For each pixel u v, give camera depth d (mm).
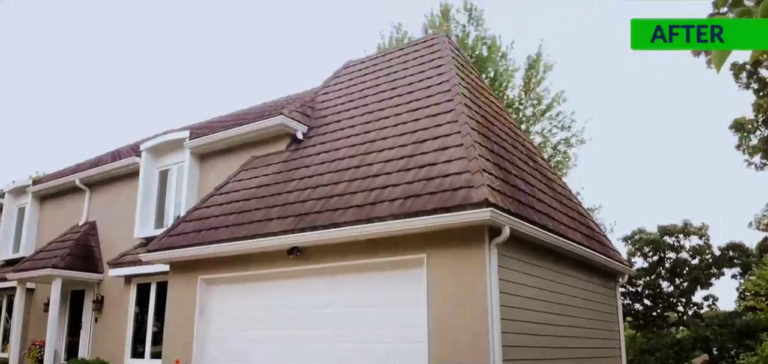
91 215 14680
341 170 9148
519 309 7520
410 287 7656
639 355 19297
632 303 21359
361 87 11531
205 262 9438
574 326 9227
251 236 8633
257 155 11344
